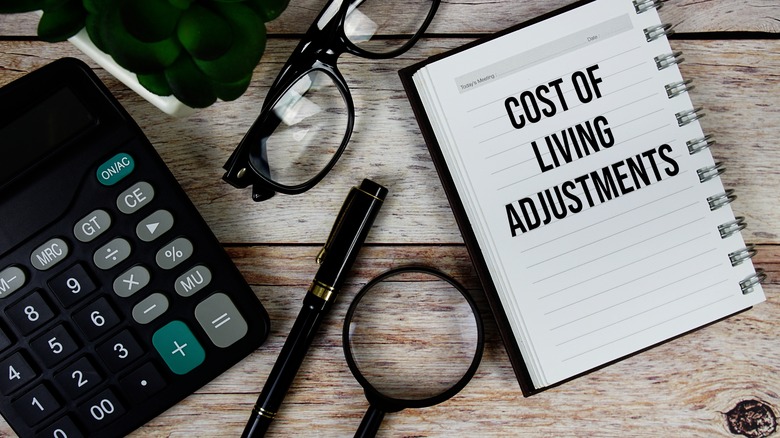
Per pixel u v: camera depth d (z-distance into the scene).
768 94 0.59
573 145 0.55
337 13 0.56
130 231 0.52
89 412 0.53
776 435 0.58
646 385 0.59
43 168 0.51
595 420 0.59
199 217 0.53
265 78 0.59
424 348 0.59
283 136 0.57
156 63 0.42
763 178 0.59
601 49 0.54
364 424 0.55
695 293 0.55
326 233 0.59
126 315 0.53
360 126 0.59
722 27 0.59
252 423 0.55
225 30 0.41
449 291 0.59
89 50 0.50
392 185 0.59
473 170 0.54
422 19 0.58
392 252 0.59
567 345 0.54
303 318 0.55
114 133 0.52
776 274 0.59
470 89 0.54
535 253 0.54
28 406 0.52
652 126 0.55
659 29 0.54
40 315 0.52
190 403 0.59
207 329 0.53
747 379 0.59
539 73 0.54
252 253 0.59
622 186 0.55
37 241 0.52
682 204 0.55
